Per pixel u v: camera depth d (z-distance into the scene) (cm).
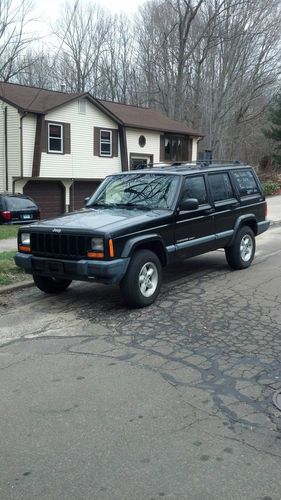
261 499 289
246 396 416
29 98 2650
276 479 306
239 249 899
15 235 1392
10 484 308
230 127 4197
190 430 364
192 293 751
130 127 3012
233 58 3803
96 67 4512
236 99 3975
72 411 397
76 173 2797
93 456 334
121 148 3020
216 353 514
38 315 665
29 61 3544
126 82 4528
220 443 346
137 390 432
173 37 3888
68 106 2708
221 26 3653
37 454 339
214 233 836
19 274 853
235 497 291
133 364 489
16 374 474
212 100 3875
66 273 662
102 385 444
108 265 625
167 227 722
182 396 419
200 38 3503
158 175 799
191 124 3978
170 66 3984
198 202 773
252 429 364
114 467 321
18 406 409
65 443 351
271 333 571
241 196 920
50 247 678
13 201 1836
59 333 590
